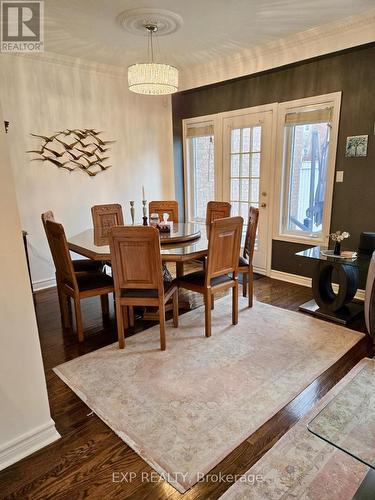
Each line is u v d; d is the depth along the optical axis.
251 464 1.54
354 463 1.53
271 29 3.17
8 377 1.54
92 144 4.30
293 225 4.12
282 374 2.19
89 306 3.44
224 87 4.41
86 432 1.75
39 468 1.55
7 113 3.54
